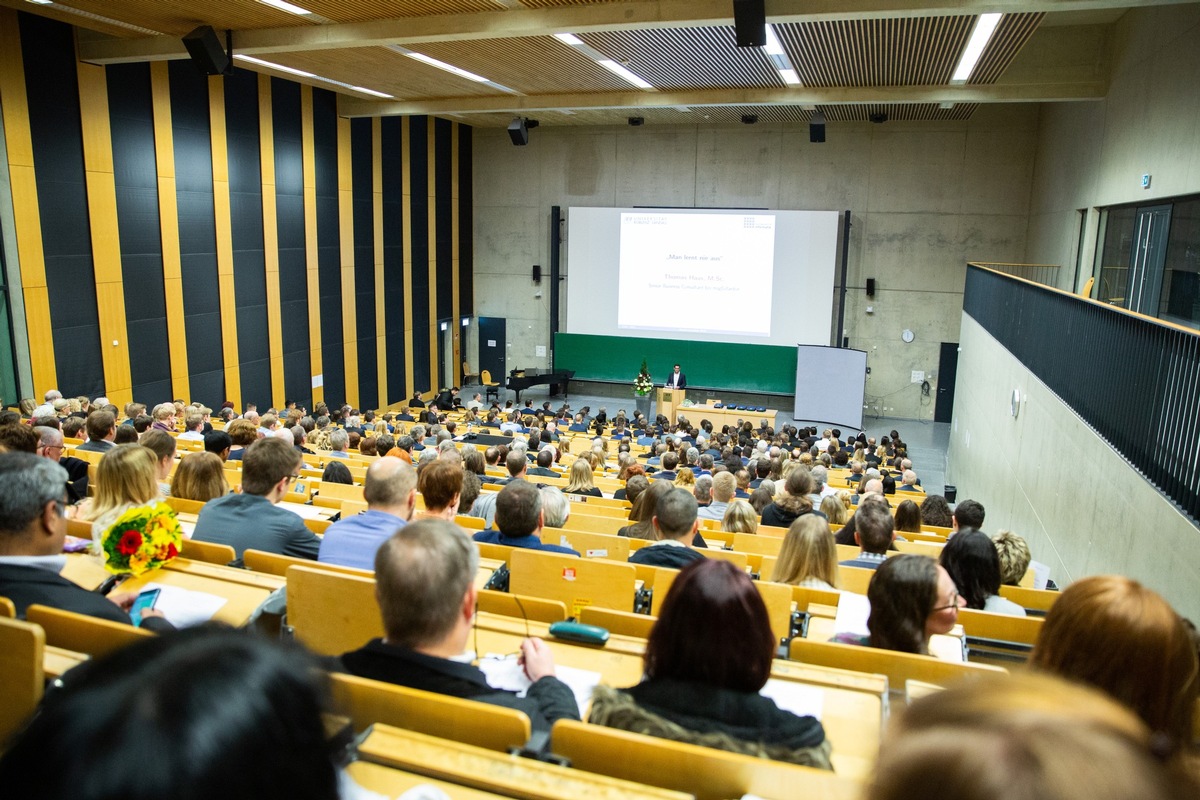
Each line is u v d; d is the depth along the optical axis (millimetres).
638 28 9695
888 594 2580
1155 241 10109
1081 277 13656
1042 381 9016
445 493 3676
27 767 538
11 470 2312
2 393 10734
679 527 3973
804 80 13852
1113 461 6352
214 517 3566
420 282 20781
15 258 10711
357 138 17906
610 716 1765
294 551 3547
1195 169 8383
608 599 3480
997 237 19109
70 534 3584
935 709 519
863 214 19906
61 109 11211
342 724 701
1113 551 6223
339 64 13211
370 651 1914
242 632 672
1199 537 4570
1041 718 472
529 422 13570
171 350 13414
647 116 19500
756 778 1551
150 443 4961
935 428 19672
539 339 22938
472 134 22453
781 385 20656
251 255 15062
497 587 3549
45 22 10883
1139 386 5984
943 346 19859
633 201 21516
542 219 22344
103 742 523
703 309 20922
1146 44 10383
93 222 11805
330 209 17234
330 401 17766
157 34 11039
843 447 14594
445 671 1860
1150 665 1387
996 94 13516
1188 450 4984
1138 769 432
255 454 3631
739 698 1748
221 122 14078
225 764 528
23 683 1720
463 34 10039
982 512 5219
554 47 11703
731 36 10977
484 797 1416
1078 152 13977
